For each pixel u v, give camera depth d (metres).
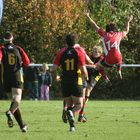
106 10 97.69
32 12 93.31
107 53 45.31
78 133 37.16
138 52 100.38
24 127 37.50
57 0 93.12
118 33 45.50
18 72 36.97
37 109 58.19
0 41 93.06
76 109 37.78
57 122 44.62
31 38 93.75
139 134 36.88
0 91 85.31
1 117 48.50
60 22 93.31
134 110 58.91
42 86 83.25
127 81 96.75
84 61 37.12
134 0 102.44
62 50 37.53
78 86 37.38
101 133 37.28
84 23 94.12
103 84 95.38
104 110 58.44
